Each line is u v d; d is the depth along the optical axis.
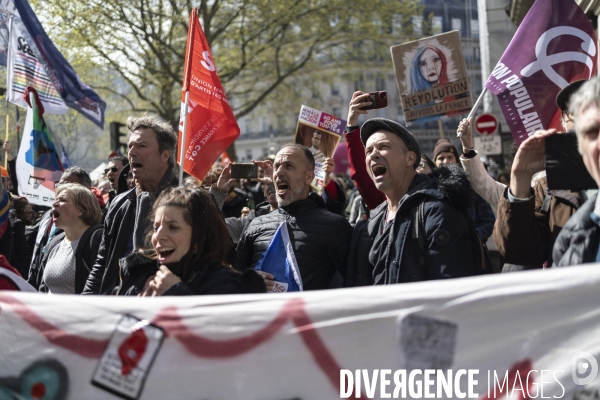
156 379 2.39
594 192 2.72
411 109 6.02
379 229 3.44
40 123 6.70
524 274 2.12
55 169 6.69
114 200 4.10
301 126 4.90
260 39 23.89
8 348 2.50
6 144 7.07
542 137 2.63
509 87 4.00
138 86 22.28
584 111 2.15
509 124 4.02
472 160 3.85
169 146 4.05
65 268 4.47
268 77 26.94
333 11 23.12
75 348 2.46
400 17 24.84
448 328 2.17
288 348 2.31
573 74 3.97
